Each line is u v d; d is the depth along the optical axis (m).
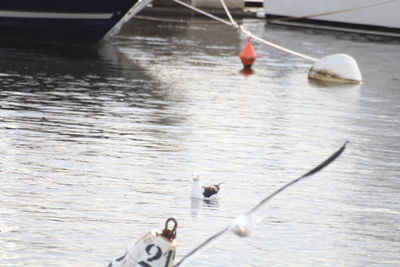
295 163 36.00
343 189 32.00
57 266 21.66
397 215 28.83
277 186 31.81
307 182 32.72
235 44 89.81
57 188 28.98
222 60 74.81
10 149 34.44
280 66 73.94
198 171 33.25
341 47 93.88
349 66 66.25
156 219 26.34
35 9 75.50
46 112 43.72
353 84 65.62
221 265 22.55
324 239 25.53
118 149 36.03
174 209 27.62
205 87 57.62
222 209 28.06
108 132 39.62
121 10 76.50
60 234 24.12
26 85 52.59
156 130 41.09
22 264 21.59
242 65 72.50
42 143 36.09
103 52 74.56
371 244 25.41
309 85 63.12
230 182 31.88
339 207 29.33
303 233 25.98
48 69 60.97
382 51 92.44
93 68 63.41
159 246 16.88
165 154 35.84
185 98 52.09
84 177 30.80
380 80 68.75
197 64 70.62
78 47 77.31
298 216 27.80
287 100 54.50
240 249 23.98
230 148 38.12
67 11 75.75
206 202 28.78
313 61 79.62
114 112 45.28
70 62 66.00
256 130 43.06
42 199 27.50
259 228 26.09
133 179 31.09
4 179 29.62
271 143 39.97
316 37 104.50
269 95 56.09
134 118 43.97
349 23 118.50
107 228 25.00
